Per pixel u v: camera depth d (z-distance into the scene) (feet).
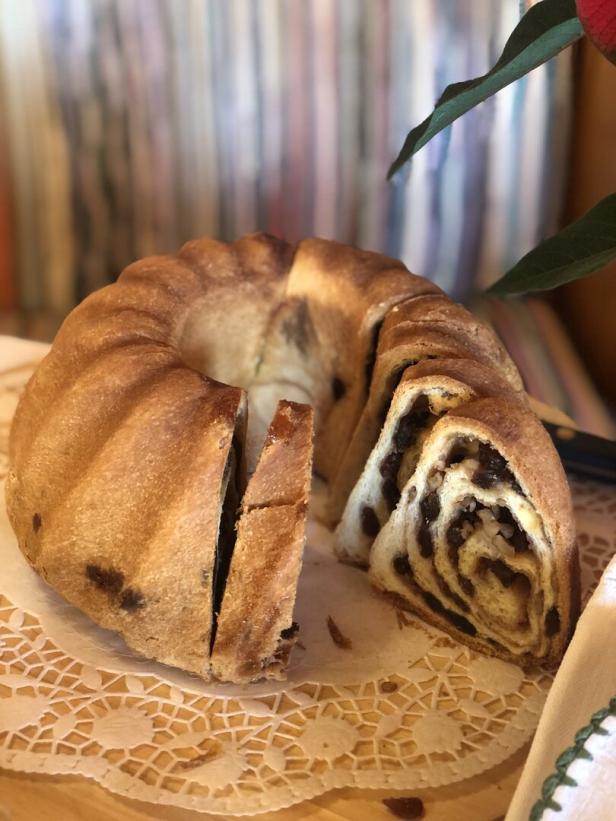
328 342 1.39
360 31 1.87
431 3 1.82
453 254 2.02
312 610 1.20
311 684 1.08
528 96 1.87
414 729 1.02
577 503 1.38
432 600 1.19
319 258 1.42
